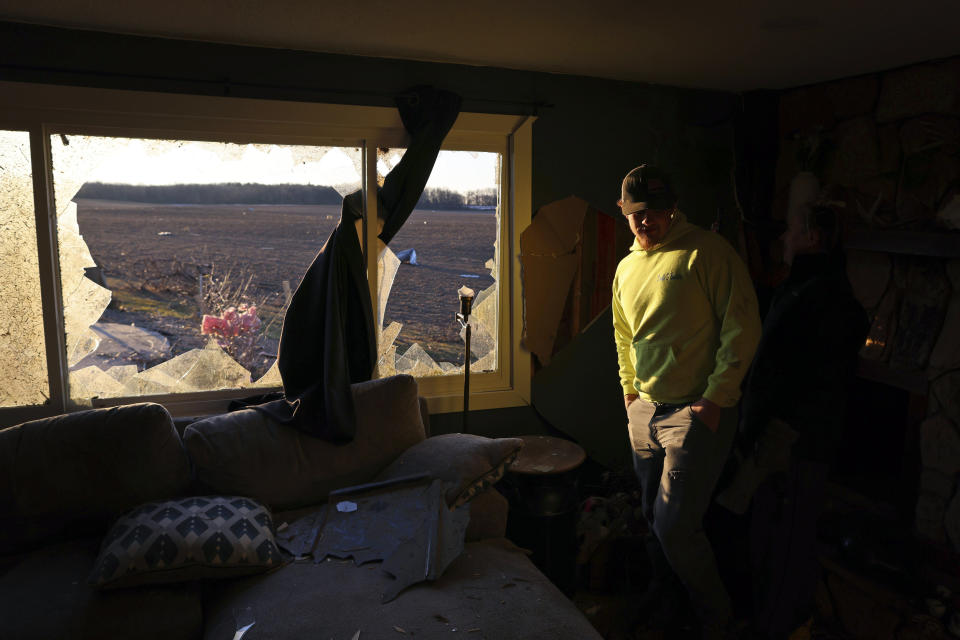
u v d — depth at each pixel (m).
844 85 2.96
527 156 2.97
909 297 2.67
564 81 3.00
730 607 2.21
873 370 2.82
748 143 3.37
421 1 1.91
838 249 2.19
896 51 2.45
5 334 2.35
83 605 1.72
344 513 2.20
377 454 2.43
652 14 2.03
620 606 2.58
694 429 2.10
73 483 2.03
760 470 2.22
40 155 2.29
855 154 2.91
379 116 2.67
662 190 2.17
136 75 2.33
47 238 2.34
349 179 2.77
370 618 1.70
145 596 1.78
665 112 3.22
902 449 3.03
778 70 2.83
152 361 2.66
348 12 2.03
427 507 2.15
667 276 2.16
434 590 1.86
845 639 2.51
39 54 2.21
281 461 2.29
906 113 2.67
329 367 2.37
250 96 2.48
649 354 2.26
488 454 2.33
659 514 2.18
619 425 3.33
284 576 1.92
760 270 3.44
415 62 2.71
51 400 2.41
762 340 2.24
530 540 2.53
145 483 2.08
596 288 3.19
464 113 2.81
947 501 2.49
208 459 2.20
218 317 2.81
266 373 2.75
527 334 3.07
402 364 3.00
